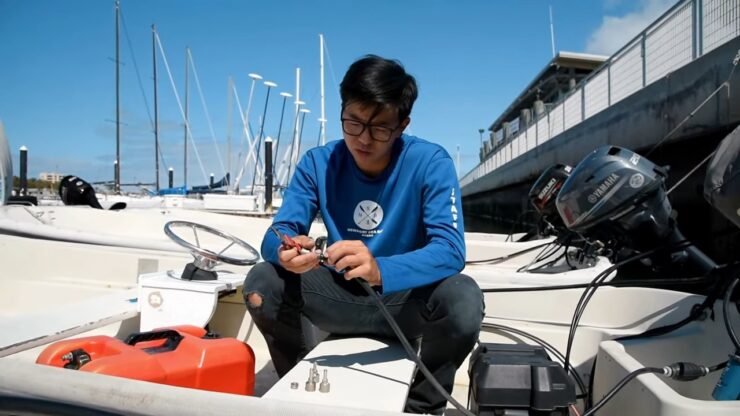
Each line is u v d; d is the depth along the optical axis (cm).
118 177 1433
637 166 228
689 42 750
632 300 227
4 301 293
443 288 147
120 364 133
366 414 98
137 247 350
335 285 162
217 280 218
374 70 140
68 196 556
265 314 159
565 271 299
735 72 610
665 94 770
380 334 170
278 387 127
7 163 409
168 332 164
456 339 147
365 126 143
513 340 223
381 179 160
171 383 141
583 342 226
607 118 977
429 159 158
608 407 161
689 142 724
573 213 240
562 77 2303
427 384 152
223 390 154
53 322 184
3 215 371
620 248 236
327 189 167
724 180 157
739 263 169
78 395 106
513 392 133
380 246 162
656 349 180
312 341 174
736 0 643
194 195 1338
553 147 1339
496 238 592
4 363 115
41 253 298
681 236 229
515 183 1795
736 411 116
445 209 153
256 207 862
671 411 119
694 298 201
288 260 137
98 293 279
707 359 183
